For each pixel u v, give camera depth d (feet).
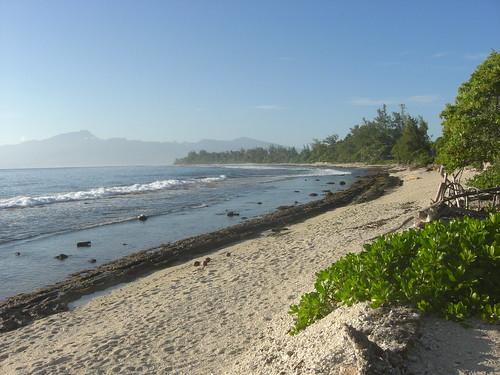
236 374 17.19
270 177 224.53
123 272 42.24
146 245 56.39
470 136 36.81
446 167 40.96
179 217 79.10
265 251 45.24
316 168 393.09
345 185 155.84
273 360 16.30
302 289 29.60
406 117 390.42
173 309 29.55
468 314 14.49
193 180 197.88
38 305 33.73
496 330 13.76
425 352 12.94
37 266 46.73
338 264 19.13
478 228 17.08
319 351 14.32
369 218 60.29
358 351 12.00
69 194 124.06
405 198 82.89
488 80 36.37
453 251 16.07
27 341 27.04
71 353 23.97
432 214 32.17
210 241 54.54
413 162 250.98
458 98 41.47
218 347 22.52
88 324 29.04
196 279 36.78
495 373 11.78
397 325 13.93
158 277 40.16
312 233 53.62
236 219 76.33
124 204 99.45
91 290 37.58
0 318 31.45
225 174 276.82
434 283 15.21
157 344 23.98
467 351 12.87
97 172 355.36
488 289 15.53
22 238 61.11
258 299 29.43
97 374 21.18
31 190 148.97
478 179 47.96
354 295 16.48
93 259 48.93
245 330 24.22
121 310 31.09
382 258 17.16
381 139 394.32
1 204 97.66
